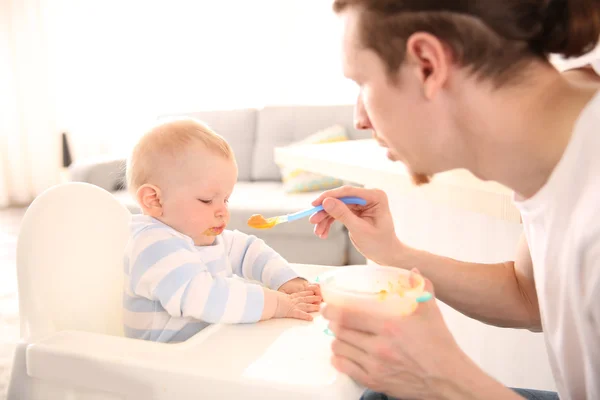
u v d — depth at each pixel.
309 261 2.81
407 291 0.64
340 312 0.63
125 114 4.76
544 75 0.60
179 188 0.95
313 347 0.75
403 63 0.59
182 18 4.53
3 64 4.64
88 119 4.80
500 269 0.90
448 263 0.90
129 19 4.57
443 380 0.61
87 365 0.73
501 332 1.25
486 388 0.60
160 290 0.86
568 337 0.65
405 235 1.49
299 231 2.76
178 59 4.60
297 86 4.45
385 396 0.78
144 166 0.97
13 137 4.75
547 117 0.60
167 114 3.78
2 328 2.33
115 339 0.78
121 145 4.82
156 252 0.89
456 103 0.61
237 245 1.06
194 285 0.85
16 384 0.86
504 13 0.56
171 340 0.88
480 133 0.62
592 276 0.57
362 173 1.20
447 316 1.40
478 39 0.57
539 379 1.17
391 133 0.65
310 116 3.46
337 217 0.90
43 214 0.97
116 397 0.72
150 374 0.69
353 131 3.35
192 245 0.95
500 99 0.60
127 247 0.96
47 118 4.80
